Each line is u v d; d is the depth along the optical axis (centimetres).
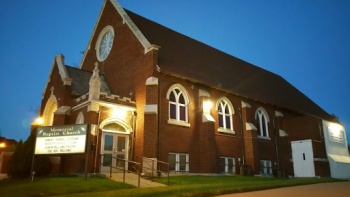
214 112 2486
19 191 1271
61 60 2617
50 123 2603
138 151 2045
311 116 3475
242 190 1322
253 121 2831
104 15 2956
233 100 2694
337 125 3659
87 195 1159
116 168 1848
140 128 2098
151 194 1149
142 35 2375
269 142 2911
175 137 2166
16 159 1953
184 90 2328
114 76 2602
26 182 1598
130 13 2820
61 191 1281
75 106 2186
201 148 2277
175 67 2398
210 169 2191
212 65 2988
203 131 2294
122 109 2103
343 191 1306
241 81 3114
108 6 2920
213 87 2492
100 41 2947
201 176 2038
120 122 2067
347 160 3466
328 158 3253
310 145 2995
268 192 1288
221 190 1248
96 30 3034
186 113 2300
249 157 2575
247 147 2611
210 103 2402
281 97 3481
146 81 2152
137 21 2739
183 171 2156
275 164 2880
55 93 2520
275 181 1827
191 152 2234
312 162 2945
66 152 1658
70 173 1956
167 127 2141
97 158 1898
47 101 2611
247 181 1906
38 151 1706
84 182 1477
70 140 1672
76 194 1195
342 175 3275
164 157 2061
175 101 2281
